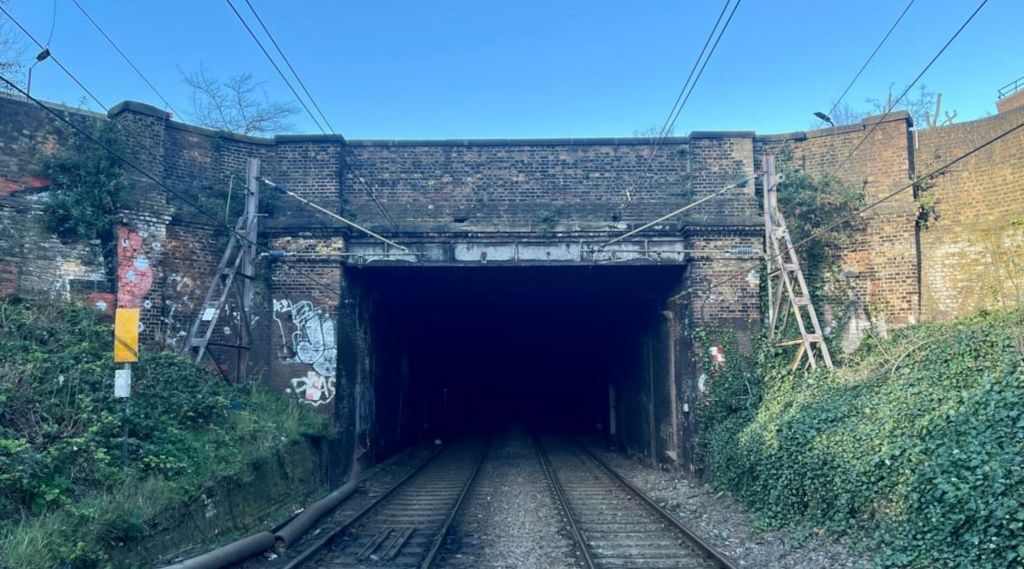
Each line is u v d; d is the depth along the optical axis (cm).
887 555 910
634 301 2214
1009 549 777
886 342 1625
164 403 1210
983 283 1638
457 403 4919
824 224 1748
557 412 5506
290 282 1705
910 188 1722
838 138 1797
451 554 1101
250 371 1667
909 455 1017
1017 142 1625
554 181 1802
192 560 902
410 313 2505
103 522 835
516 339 3366
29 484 841
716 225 1711
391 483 1836
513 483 1900
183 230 1597
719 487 1505
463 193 1803
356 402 1877
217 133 1727
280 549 1109
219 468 1137
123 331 1022
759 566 979
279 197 1764
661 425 2022
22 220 1399
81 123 1499
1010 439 912
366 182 1808
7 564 708
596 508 1459
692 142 1783
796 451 1229
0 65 1494
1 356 1091
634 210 1784
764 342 1684
